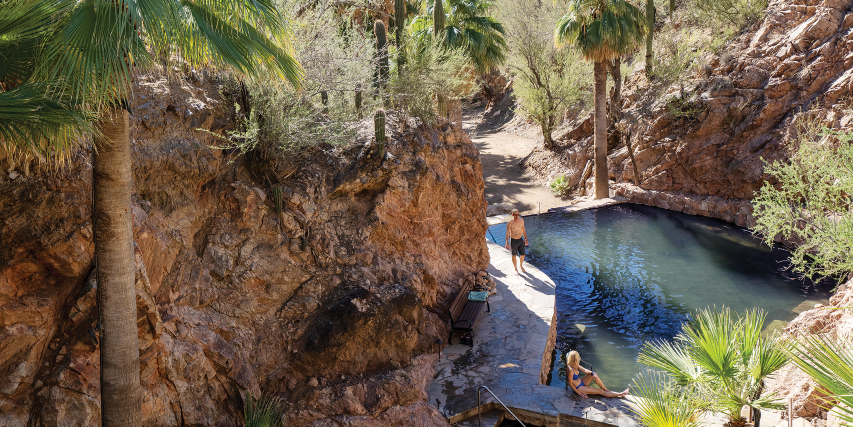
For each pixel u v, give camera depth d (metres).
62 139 4.21
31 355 5.43
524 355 9.53
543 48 28.47
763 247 17.19
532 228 20.72
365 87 10.12
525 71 29.83
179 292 6.95
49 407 5.40
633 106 25.81
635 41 22.52
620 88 26.78
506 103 42.88
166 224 7.01
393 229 9.65
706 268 15.45
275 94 8.34
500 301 12.08
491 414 8.00
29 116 3.77
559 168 27.75
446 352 9.73
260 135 8.15
